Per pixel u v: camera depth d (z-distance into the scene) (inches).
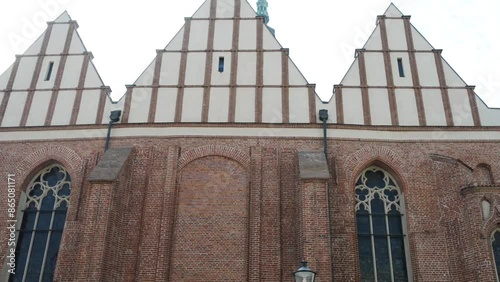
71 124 1037.8
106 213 866.8
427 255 895.7
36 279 919.0
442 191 946.7
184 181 971.3
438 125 1016.9
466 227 895.7
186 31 1126.4
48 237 952.9
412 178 968.9
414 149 997.8
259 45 1104.8
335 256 893.2
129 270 891.4
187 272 890.1
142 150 1003.3
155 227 927.0
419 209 938.1
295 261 888.9
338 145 998.4
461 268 877.8
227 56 1093.8
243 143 1000.9
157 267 887.7
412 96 1047.6
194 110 1037.2
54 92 1078.4
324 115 1010.7
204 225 928.3
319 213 847.1
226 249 906.1
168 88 1063.6
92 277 820.6
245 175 972.6
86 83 1082.7
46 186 1005.2
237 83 1061.1
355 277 877.8
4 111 1064.8
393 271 906.7
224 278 882.1
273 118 1024.2
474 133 1011.9
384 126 1011.9
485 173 983.6
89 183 890.7
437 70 1077.1
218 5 1156.5
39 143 1028.5
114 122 1028.5
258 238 900.0
